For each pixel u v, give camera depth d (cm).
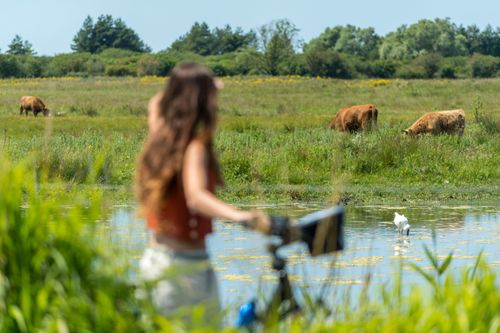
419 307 1233
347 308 1298
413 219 3353
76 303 1062
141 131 6631
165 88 1104
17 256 1080
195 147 1070
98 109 10469
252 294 1945
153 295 1098
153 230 1112
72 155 4181
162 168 1077
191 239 1095
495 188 4369
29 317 1051
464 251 2597
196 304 1091
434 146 5088
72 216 1134
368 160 4672
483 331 1196
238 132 6888
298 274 2169
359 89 16500
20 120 8638
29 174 1245
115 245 1215
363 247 2645
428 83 18575
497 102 12488
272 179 4416
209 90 1091
